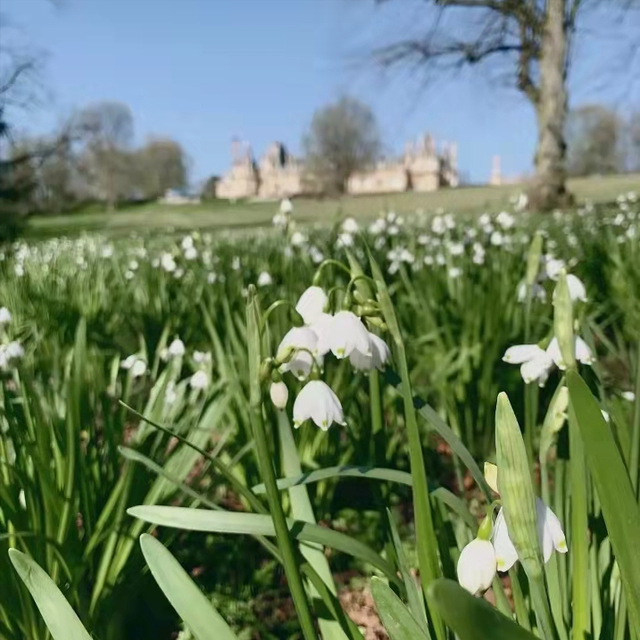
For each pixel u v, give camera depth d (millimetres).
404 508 648
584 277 1213
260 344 296
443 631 287
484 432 757
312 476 354
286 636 492
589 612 314
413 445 284
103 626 453
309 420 583
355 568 569
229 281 1180
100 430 666
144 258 1688
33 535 389
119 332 1038
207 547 588
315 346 323
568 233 1948
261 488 422
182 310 1038
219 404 579
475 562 223
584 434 214
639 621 228
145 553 312
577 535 293
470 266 1133
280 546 299
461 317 851
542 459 329
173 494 506
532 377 357
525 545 213
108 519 462
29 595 406
